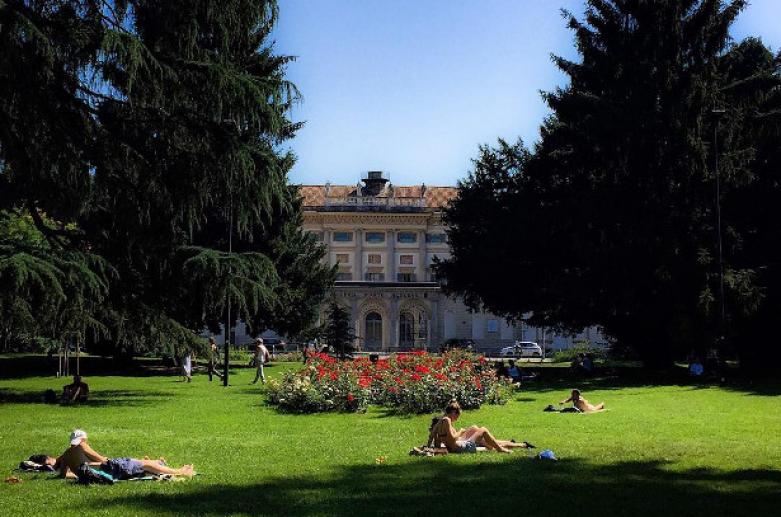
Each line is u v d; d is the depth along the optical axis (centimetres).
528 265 3456
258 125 1856
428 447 1128
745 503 762
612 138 2834
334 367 1916
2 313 1719
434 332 6956
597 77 3094
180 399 2111
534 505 752
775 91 3117
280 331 4212
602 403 1772
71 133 1697
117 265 1977
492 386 1897
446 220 4150
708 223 2817
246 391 2414
